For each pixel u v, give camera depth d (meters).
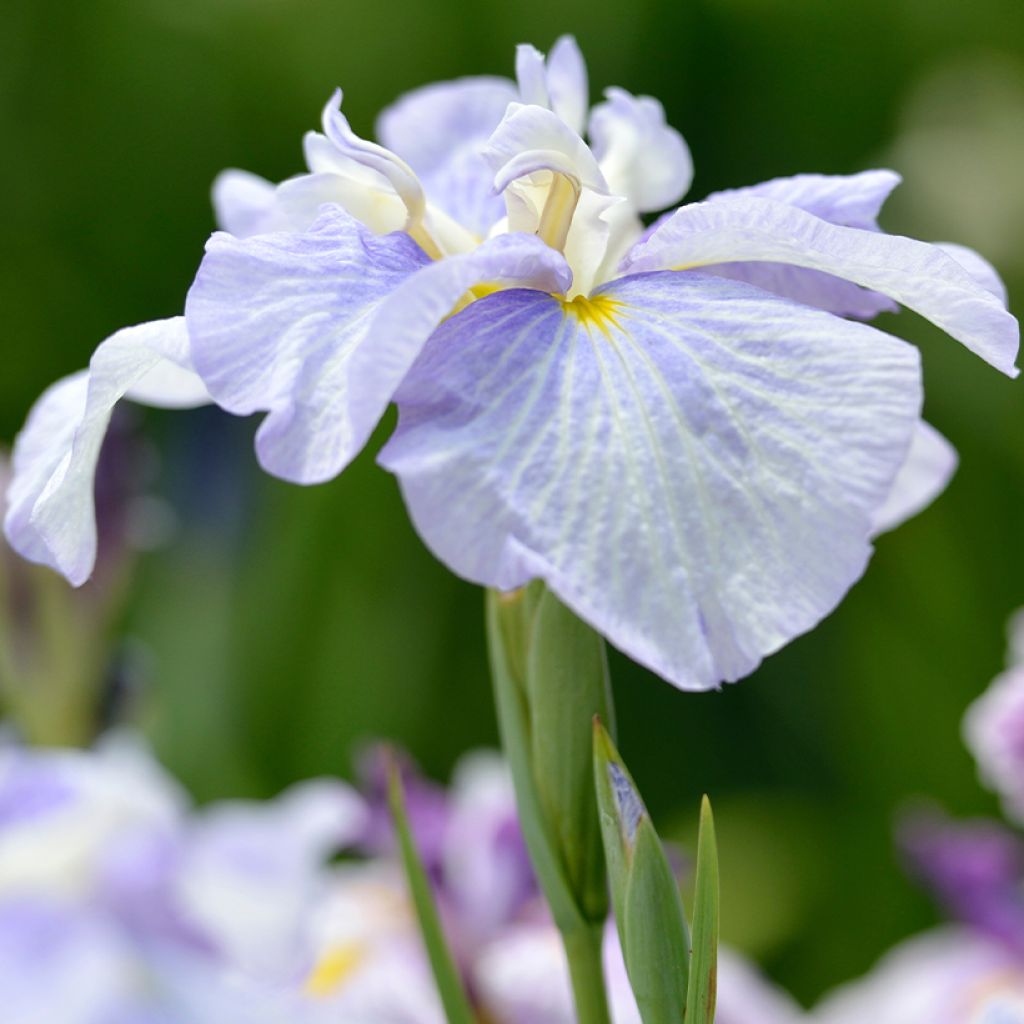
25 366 1.65
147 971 0.76
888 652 1.41
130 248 1.67
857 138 1.69
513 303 0.58
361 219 0.62
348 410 0.55
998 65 1.67
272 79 1.67
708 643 0.55
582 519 0.55
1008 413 1.50
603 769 0.59
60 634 0.92
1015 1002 0.91
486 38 1.64
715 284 0.58
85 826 0.78
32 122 1.68
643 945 0.58
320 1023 0.76
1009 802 1.01
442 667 1.48
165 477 1.28
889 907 1.36
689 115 1.66
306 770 1.26
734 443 0.56
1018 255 1.56
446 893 0.83
